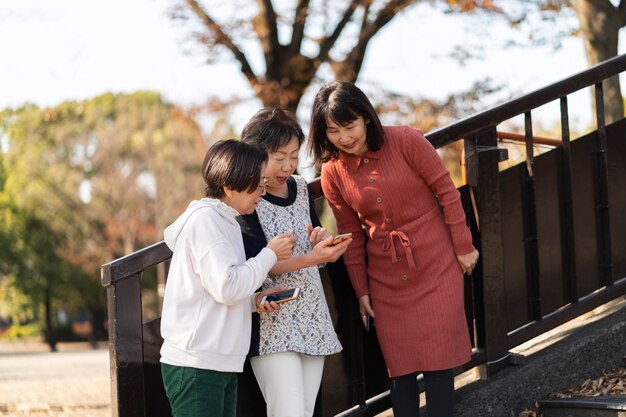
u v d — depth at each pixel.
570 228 3.63
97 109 33.09
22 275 34.16
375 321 3.15
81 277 34.59
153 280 35.41
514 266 3.54
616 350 3.64
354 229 3.20
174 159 31.97
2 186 37.25
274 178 2.88
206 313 2.57
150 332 2.93
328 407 3.24
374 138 2.98
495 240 3.42
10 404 5.52
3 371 9.47
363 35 10.55
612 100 5.64
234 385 2.74
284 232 2.91
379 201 3.05
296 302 2.86
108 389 6.37
